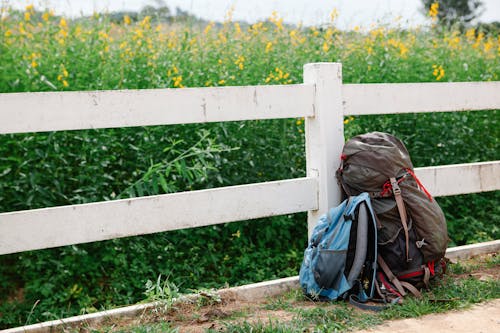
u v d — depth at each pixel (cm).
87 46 578
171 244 513
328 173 420
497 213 624
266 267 530
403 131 627
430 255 373
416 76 642
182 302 370
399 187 376
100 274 492
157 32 664
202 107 391
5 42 546
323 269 368
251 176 550
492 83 483
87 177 487
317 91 417
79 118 363
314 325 334
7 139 491
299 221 573
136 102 375
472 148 650
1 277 480
